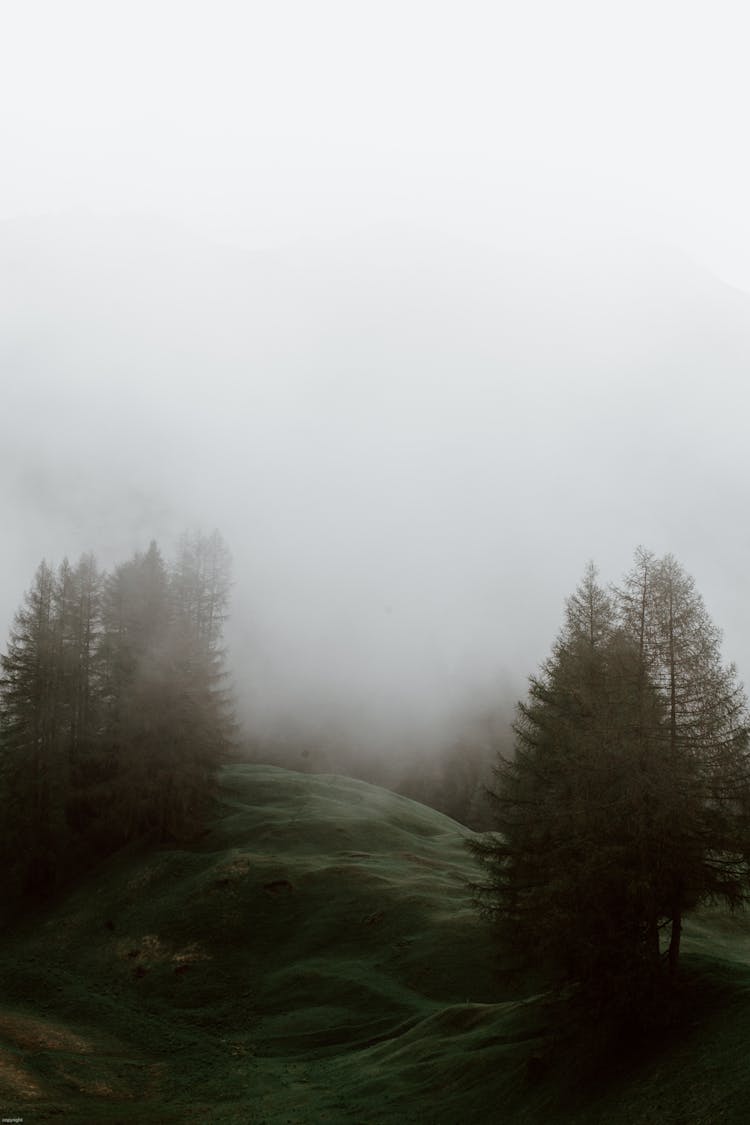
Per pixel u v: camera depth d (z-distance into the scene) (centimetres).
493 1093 2517
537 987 3916
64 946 5431
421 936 4616
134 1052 3847
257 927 5125
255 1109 2956
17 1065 3391
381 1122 2600
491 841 3431
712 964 2547
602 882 2245
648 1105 1973
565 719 3078
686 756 2461
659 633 2653
